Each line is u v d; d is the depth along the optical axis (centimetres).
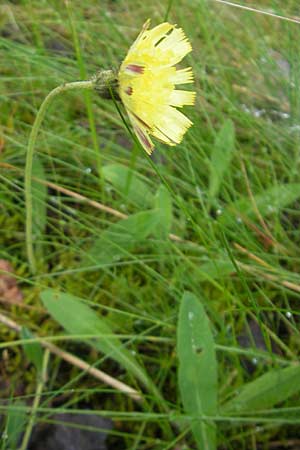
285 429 14
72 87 12
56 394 14
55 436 13
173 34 12
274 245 17
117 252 16
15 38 21
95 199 18
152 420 13
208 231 17
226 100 19
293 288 16
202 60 21
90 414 14
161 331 15
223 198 19
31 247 16
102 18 22
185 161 18
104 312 16
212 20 22
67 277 16
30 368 15
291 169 19
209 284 17
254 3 24
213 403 13
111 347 14
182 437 14
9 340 15
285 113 21
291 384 13
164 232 16
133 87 11
